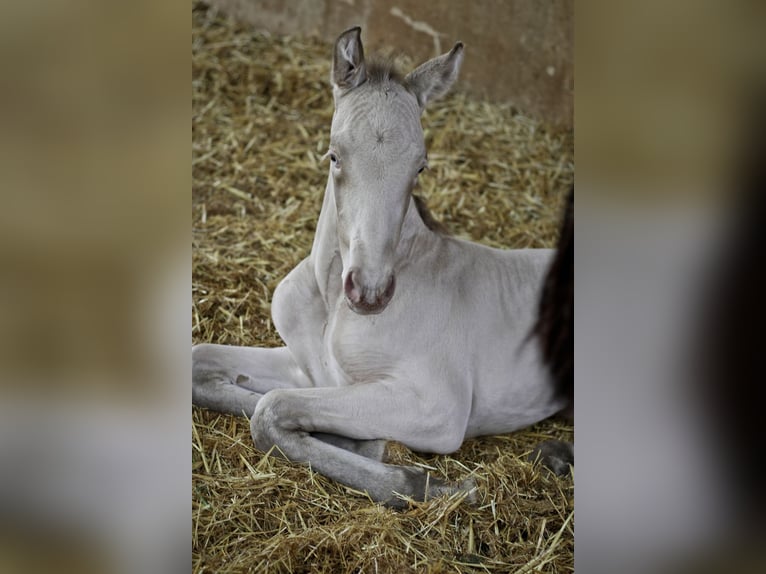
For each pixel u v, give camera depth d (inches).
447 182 161.3
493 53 192.9
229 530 86.0
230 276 127.5
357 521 86.8
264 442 93.4
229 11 204.4
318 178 157.6
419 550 85.4
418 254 98.7
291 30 203.6
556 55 187.3
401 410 94.0
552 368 105.0
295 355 105.8
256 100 178.7
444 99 187.8
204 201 146.8
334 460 91.6
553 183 167.8
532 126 186.7
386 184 83.0
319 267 100.2
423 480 90.7
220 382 104.0
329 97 183.5
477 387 102.4
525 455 102.3
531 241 148.9
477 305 102.3
